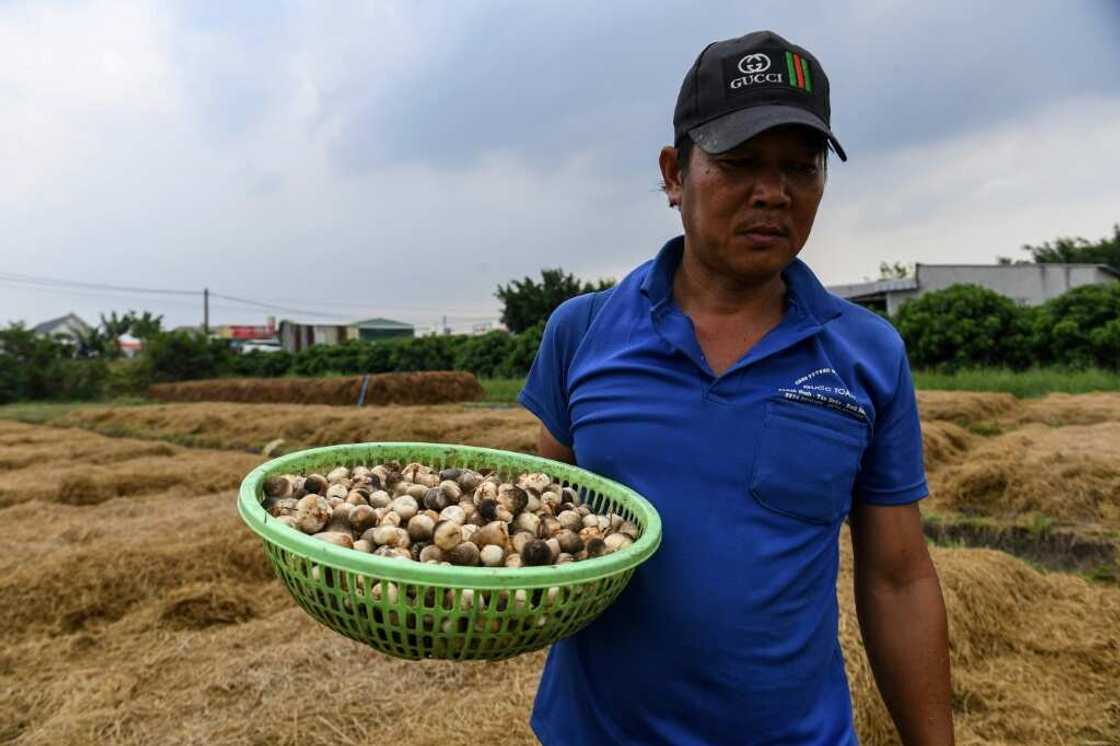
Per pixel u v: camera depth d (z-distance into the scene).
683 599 1.43
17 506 8.48
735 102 1.35
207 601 5.37
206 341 38.41
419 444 2.00
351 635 1.21
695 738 1.47
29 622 5.21
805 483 1.43
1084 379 18.23
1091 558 6.30
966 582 4.48
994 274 32.75
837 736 1.50
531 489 1.63
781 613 1.43
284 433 15.91
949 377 20.86
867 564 1.64
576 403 1.62
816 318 1.51
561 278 41.75
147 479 10.00
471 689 3.92
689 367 1.49
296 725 3.68
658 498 1.47
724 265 1.46
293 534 1.17
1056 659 4.13
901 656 1.59
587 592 1.19
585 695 1.58
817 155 1.41
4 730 3.96
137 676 4.30
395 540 1.45
